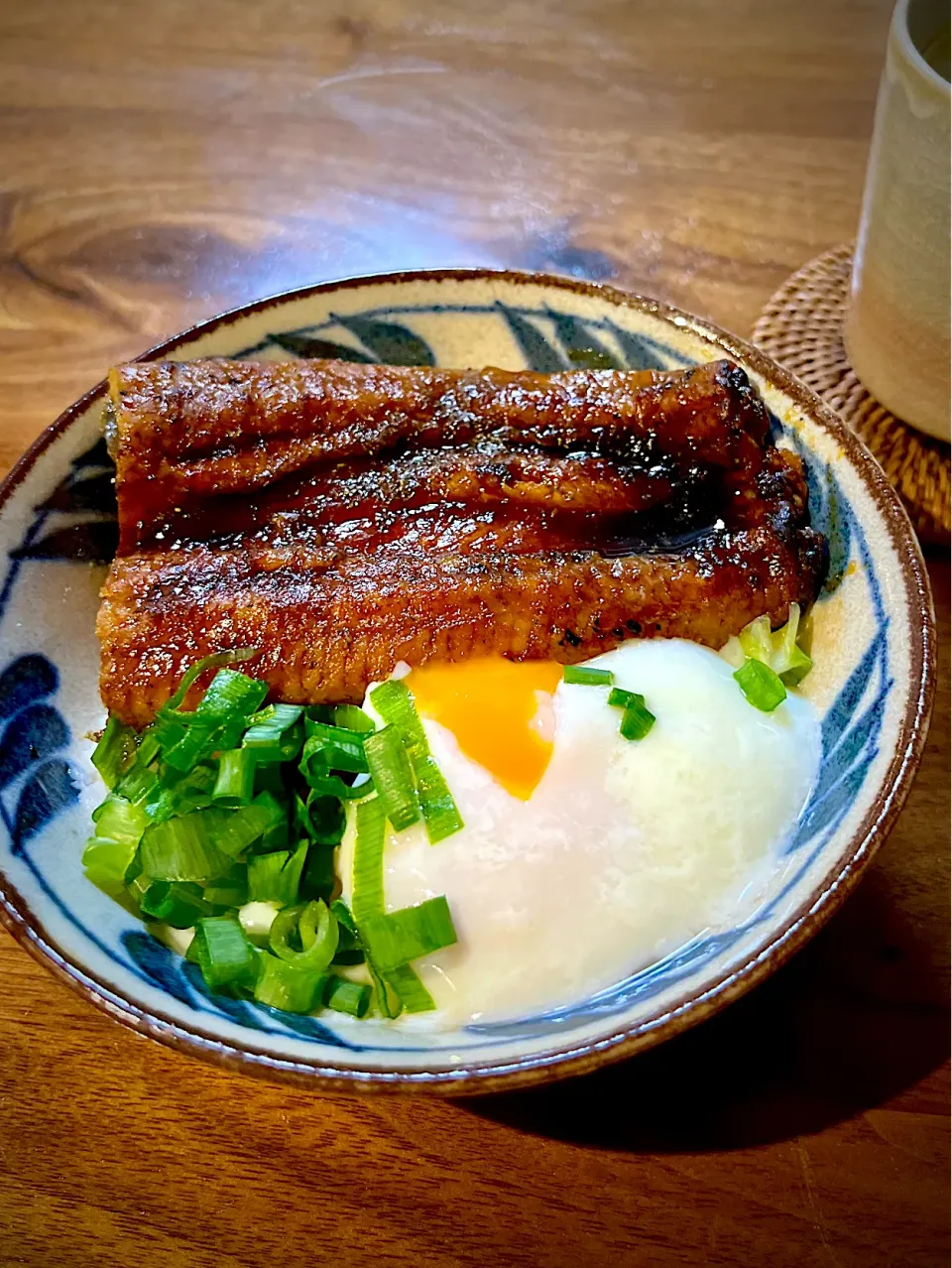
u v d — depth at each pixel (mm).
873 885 194
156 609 190
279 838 185
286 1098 175
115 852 184
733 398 203
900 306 217
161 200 306
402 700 185
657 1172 168
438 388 208
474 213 298
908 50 191
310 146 317
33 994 185
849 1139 171
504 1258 162
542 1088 175
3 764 185
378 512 202
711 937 175
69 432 207
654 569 194
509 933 174
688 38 334
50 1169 169
